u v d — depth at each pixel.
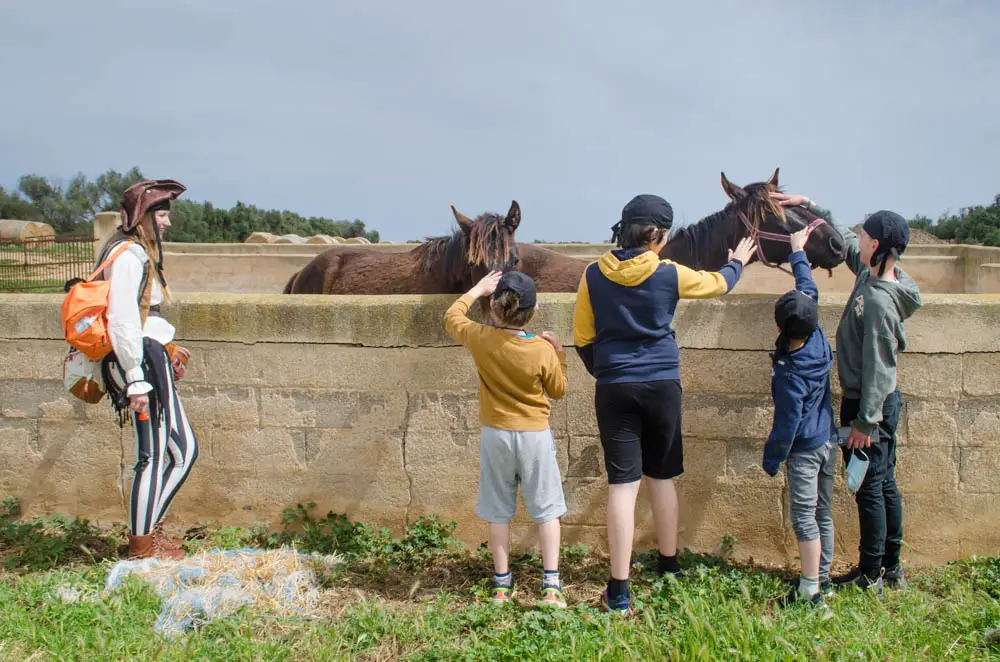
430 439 4.09
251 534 4.15
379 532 4.08
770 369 3.84
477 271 4.71
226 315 4.16
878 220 3.24
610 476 3.25
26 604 3.16
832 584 3.58
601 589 3.60
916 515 3.87
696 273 3.29
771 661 2.63
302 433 4.20
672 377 3.22
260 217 41.88
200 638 2.89
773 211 4.73
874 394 3.20
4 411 4.39
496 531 3.38
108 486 4.38
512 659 2.74
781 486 3.90
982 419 3.80
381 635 3.03
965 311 3.73
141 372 3.43
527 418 3.28
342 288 6.45
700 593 3.26
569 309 3.94
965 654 2.72
